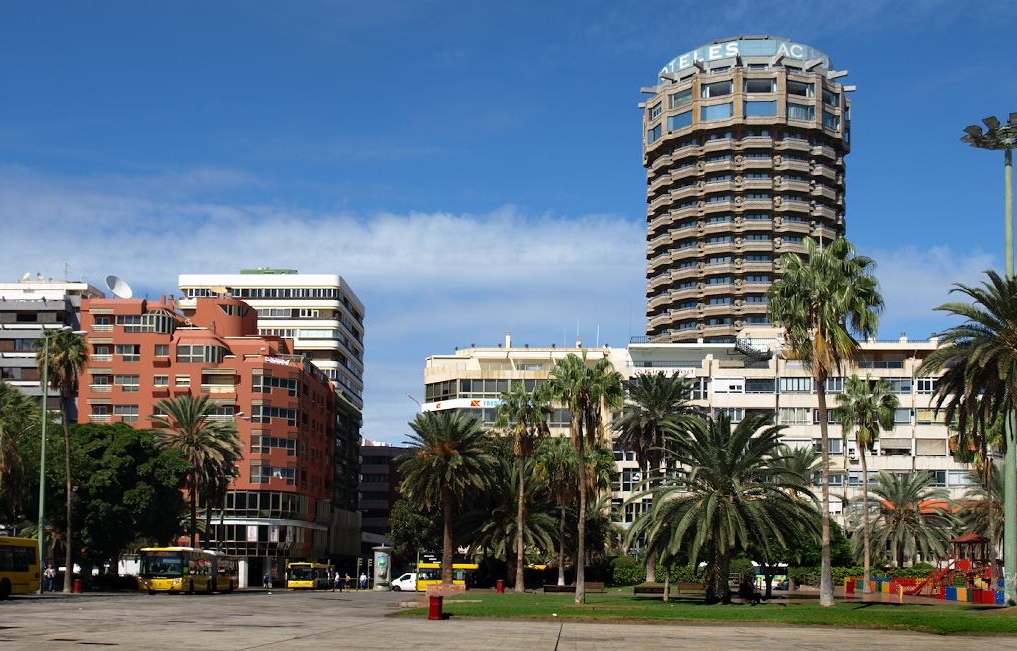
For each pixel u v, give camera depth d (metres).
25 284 145.62
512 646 29.89
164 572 73.12
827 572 52.50
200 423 98.62
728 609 50.19
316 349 172.12
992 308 47.03
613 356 142.75
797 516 55.88
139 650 25.94
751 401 134.00
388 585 115.56
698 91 173.75
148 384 123.88
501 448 97.06
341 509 155.88
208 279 175.62
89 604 52.59
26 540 61.72
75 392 78.50
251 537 121.81
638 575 102.19
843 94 178.25
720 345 140.62
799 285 52.41
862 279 52.41
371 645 29.44
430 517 104.44
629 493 130.88
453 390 136.75
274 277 175.12
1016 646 32.56
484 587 99.31
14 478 74.62
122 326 124.94
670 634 36.69
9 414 80.62
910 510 96.00
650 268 179.88
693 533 56.34
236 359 125.25
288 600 69.38
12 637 29.78
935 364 48.62
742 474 56.28
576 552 98.38
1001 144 49.91
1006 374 45.38
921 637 36.53
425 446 87.06
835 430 130.75
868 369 132.25
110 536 85.00
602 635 35.62
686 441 57.28
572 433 62.06
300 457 129.00
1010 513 48.41
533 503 93.62
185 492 114.75
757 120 169.75
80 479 82.56
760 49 176.50
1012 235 49.59
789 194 169.88
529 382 135.25
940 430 129.00
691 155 173.12
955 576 77.12
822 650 30.20
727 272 167.88
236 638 31.11
